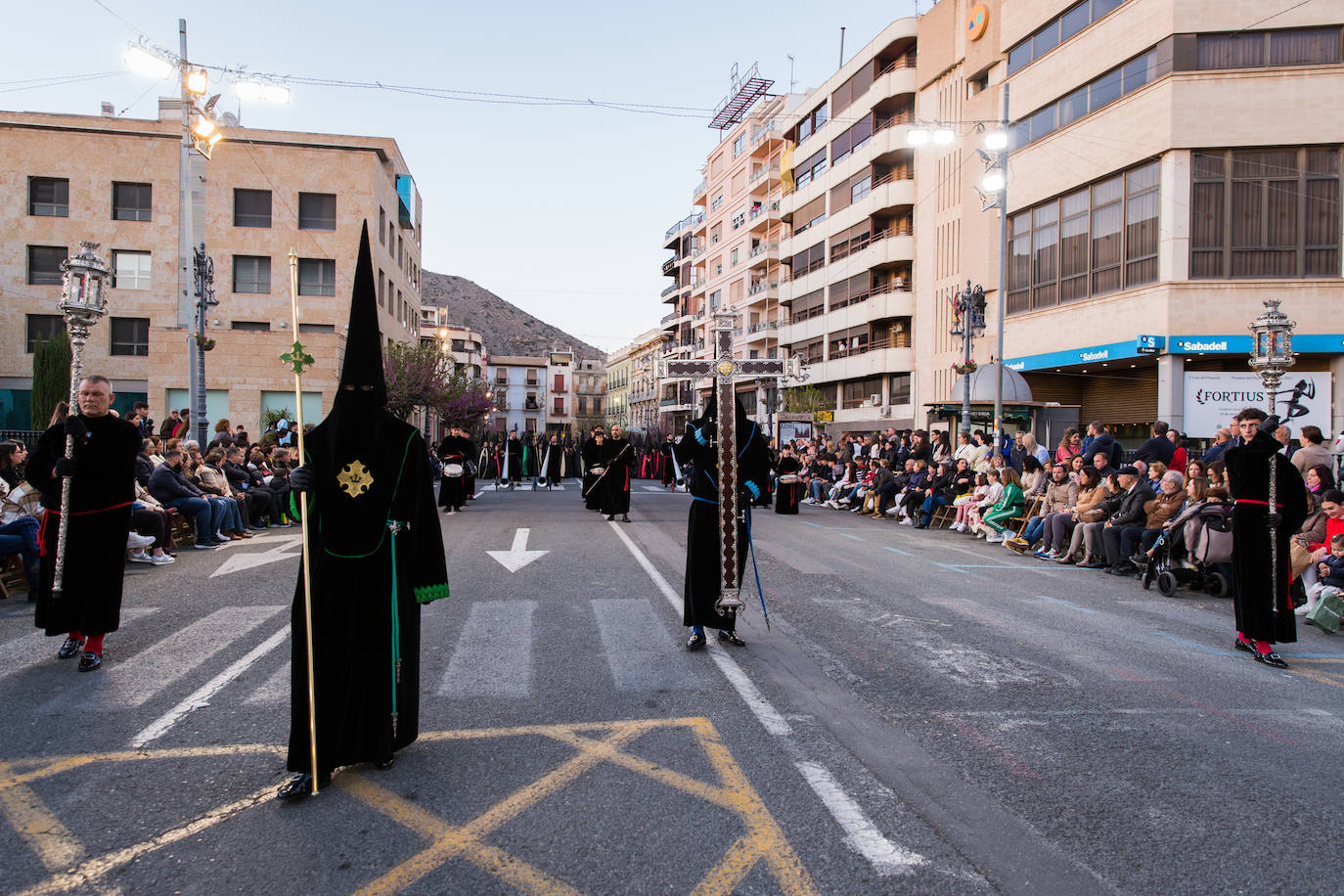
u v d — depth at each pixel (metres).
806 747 4.00
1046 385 26.12
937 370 33.88
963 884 2.78
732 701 4.69
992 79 29.23
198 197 33.34
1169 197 20.52
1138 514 9.66
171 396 30.66
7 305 32.78
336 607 3.59
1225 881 2.82
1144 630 6.82
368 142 34.56
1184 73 20.30
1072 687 5.10
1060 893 2.73
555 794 3.46
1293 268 19.89
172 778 3.62
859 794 3.47
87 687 4.93
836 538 13.16
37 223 32.91
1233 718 4.58
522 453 29.91
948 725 4.36
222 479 12.52
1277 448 5.95
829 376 42.25
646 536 12.76
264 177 33.75
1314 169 19.72
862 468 19.31
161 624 6.60
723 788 3.52
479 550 10.97
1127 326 21.72
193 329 21.92
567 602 7.50
